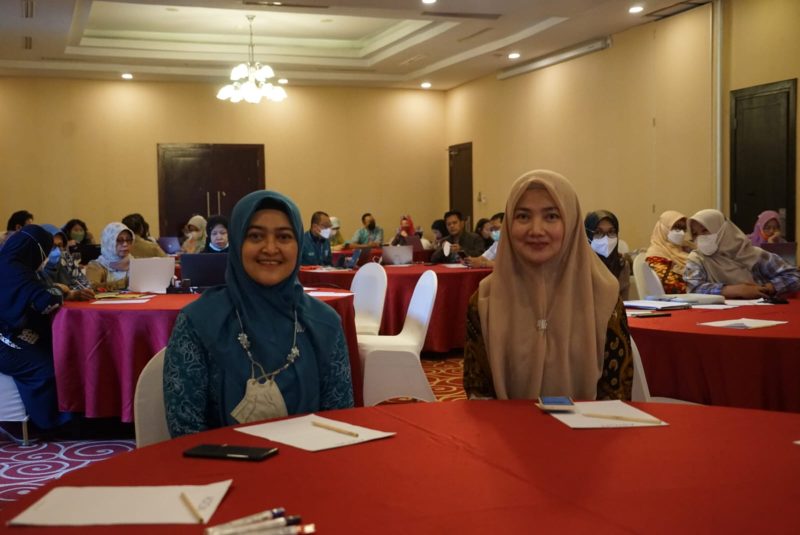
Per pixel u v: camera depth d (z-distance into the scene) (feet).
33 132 43.14
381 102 48.96
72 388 14.58
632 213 34.04
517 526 3.89
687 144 30.78
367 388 13.34
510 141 42.96
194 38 40.65
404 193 49.70
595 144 36.14
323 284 24.58
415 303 15.53
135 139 44.57
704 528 3.82
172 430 6.70
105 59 40.24
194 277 16.79
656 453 5.12
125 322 13.99
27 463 13.94
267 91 36.40
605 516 4.00
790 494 4.29
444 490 4.45
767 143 27.48
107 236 18.69
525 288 7.14
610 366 7.14
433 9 30.40
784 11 26.58
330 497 4.38
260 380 6.86
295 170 47.44
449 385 20.03
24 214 32.32
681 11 30.71
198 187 45.62
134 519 4.11
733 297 14.21
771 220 26.94
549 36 34.88
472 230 47.32
